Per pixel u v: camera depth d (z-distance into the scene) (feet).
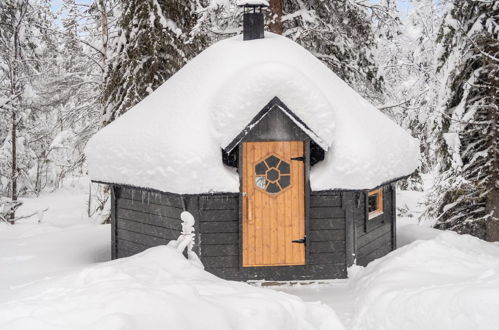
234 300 15.51
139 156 26.84
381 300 18.69
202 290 16.43
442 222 37.09
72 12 54.13
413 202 58.75
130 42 43.62
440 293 16.87
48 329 12.02
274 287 25.30
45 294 15.57
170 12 44.57
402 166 29.66
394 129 31.19
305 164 25.62
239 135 24.73
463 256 22.16
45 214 66.69
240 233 25.32
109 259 30.96
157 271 17.57
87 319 12.50
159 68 43.96
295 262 25.80
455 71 33.96
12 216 51.65
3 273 26.73
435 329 16.06
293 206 25.77
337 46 42.01
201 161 24.54
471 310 15.43
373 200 30.01
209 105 26.22
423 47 47.91
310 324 16.55
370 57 44.80
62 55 61.67
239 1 30.63
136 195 28.76
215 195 25.11
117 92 45.57
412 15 49.62
